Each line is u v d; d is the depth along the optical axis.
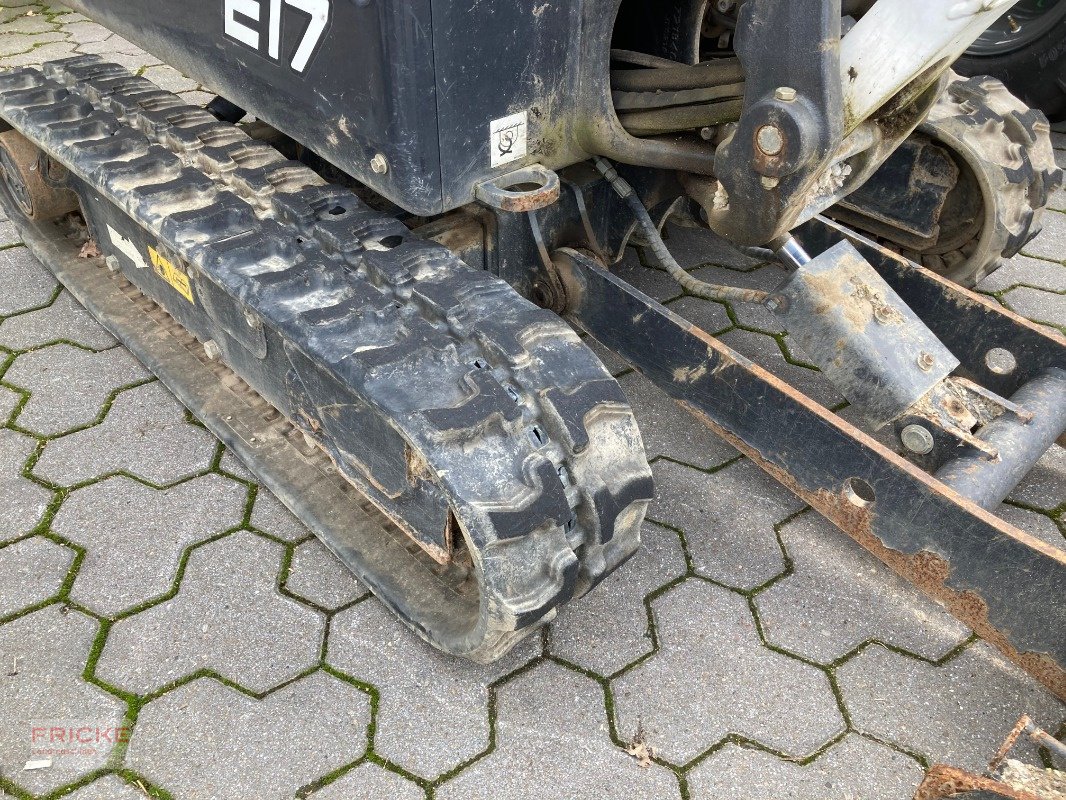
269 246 1.71
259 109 1.78
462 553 1.65
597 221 2.16
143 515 1.96
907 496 1.58
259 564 1.86
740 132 1.49
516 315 1.54
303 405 1.70
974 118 2.34
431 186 1.54
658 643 1.73
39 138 2.14
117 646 1.68
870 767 1.52
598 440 1.49
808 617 1.79
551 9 1.53
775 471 1.82
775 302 1.82
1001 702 1.64
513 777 1.49
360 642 1.71
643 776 1.50
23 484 2.02
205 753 1.51
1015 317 1.97
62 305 2.62
